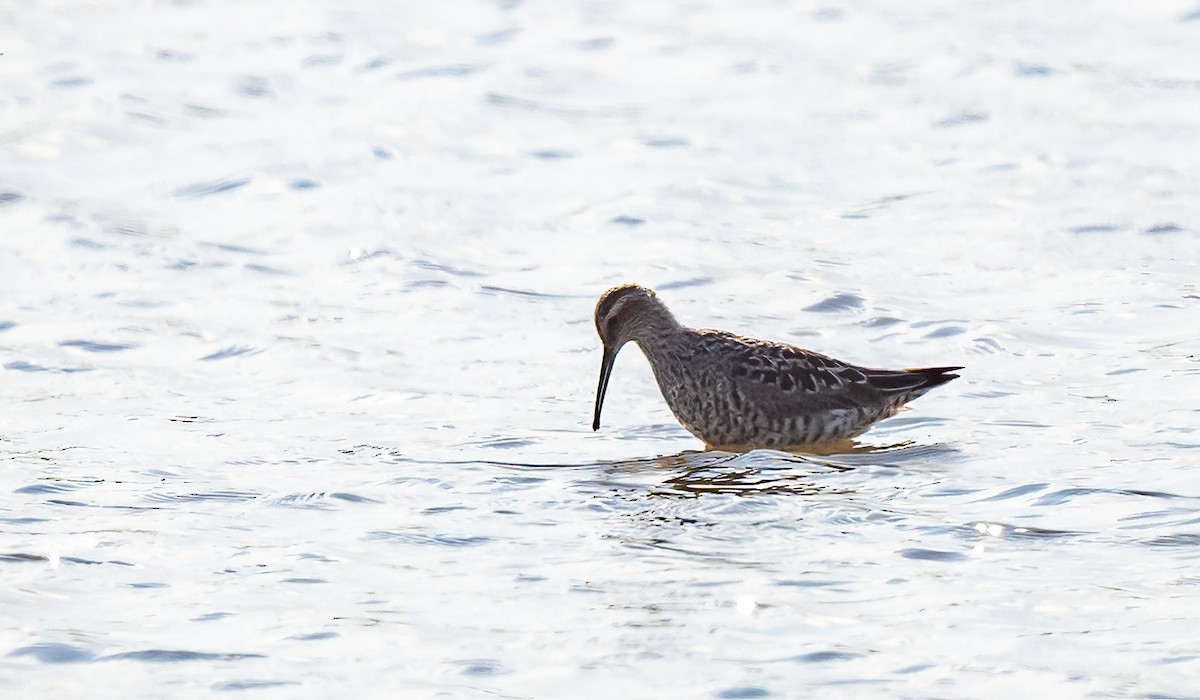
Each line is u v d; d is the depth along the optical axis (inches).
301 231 763.4
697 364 528.1
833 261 712.4
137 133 933.8
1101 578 373.1
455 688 317.7
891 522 419.2
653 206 804.0
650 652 334.6
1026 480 451.5
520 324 636.1
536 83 1056.2
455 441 500.4
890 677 321.1
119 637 340.8
